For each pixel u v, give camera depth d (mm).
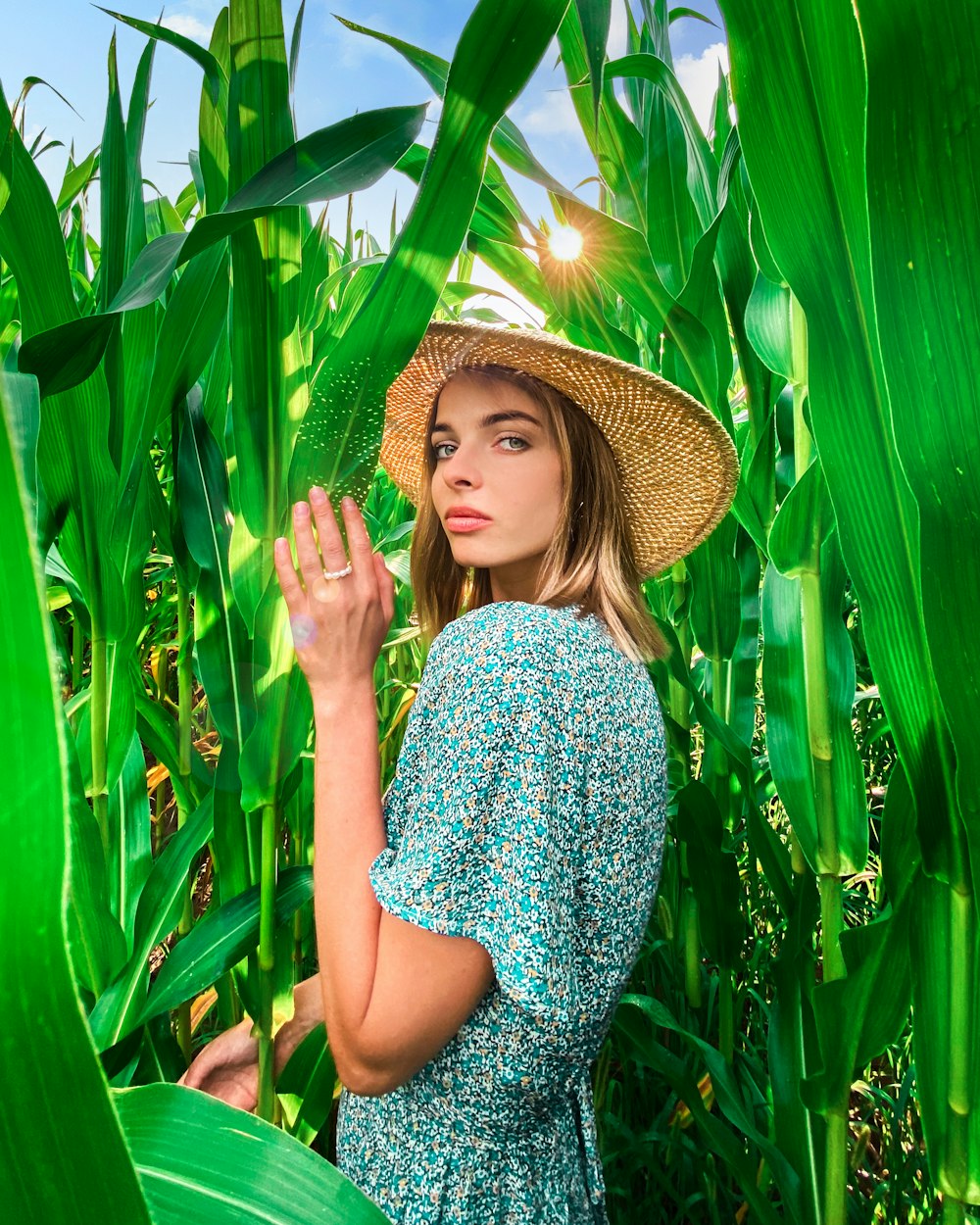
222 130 1094
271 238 971
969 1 489
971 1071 866
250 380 1007
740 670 1884
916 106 523
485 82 731
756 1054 1930
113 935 1252
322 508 910
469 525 1040
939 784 824
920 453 585
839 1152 1188
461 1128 913
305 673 928
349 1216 677
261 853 1198
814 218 724
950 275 546
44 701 199
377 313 823
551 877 798
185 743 1549
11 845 207
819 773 1257
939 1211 1544
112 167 1126
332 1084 1251
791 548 1231
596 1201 1031
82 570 1228
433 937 807
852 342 739
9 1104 223
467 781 812
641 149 1585
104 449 1160
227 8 1086
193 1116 712
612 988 933
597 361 1013
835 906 1279
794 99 694
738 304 1511
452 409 1054
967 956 852
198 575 1345
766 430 1492
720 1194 1699
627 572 1113
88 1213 230
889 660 813
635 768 935
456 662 888
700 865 1646
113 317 804
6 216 943
